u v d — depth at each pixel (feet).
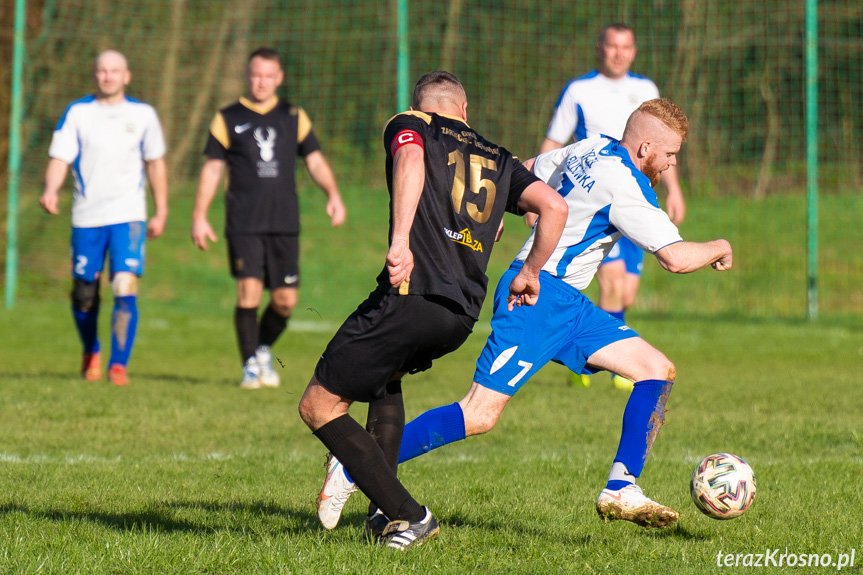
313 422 40.37
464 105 42.93
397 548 40.16
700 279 195.93
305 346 138.41
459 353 132.36
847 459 64.18
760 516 48.65
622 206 46.39
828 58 247.29
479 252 39.24
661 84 241.55
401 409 44.70
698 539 44.68
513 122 246.88
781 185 231.09
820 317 173.37
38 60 206.28
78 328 100.48
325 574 37.55
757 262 201.87
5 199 197.16
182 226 215.72
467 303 38.86
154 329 155.43
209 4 230.48
